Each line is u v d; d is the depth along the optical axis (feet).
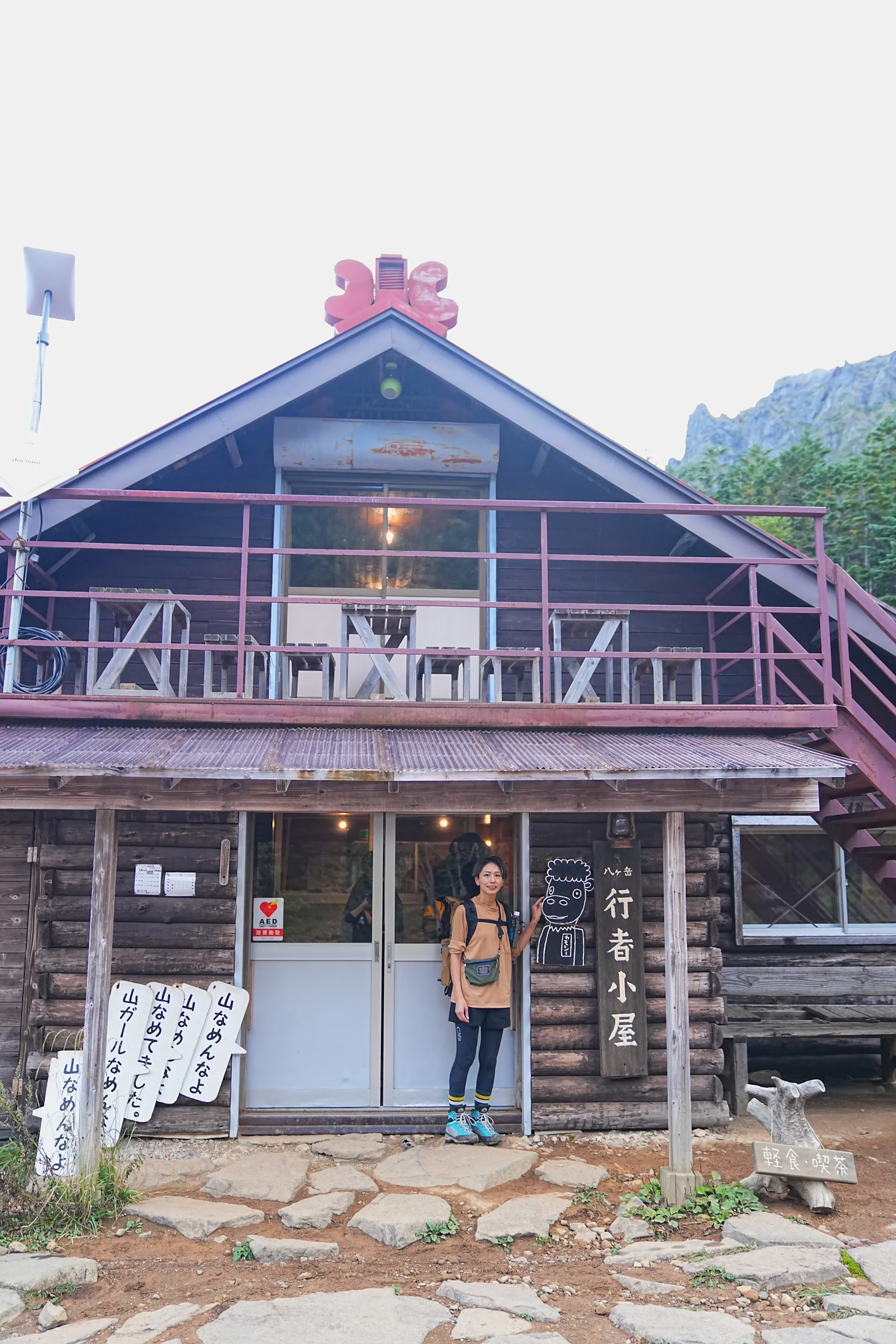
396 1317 12.48
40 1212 15.49
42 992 20.72
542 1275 14.05
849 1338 11.68
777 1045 27.48
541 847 22.04
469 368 23.04
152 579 24.56
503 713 19.63
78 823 21.29
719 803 17.01
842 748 20.80
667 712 19.88
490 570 25.16
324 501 20.03
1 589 21.98
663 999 21.79
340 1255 14.71
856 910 27.37
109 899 16.49
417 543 25.27
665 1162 19.07
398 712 19.45
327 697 20.63
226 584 24.71
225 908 21.21
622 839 21.68
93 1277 13.79
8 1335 12.22
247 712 19.07
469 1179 17.58
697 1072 21.66
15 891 21.44
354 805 16.53
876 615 21.79
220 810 16.30
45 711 18.67
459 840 22.47
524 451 25.86
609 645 21.42
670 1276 13.78
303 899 21.89
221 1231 15.56
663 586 26.14
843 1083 26.22
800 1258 13.92
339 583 24.88
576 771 15.87
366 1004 21.67
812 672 21.71
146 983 20.95
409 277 27.43
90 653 19.98
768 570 23.08
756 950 26.71
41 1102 20.40
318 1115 20.89
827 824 24.13
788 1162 16.07
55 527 22.22
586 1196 17.08
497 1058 21.29
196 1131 20.36
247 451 25.08
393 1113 21.13
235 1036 20.68
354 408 25.68
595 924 21.72
